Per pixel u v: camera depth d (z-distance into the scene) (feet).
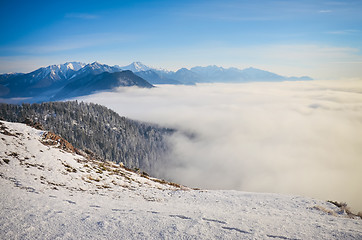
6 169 48.80
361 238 25.41
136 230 23.88
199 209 44.01
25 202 31.01
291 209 53.93
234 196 72.18
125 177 85.81
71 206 32.91
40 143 78.28
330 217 43.55
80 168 72.79
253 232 25.31
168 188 85.66
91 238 21.40
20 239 20.21
